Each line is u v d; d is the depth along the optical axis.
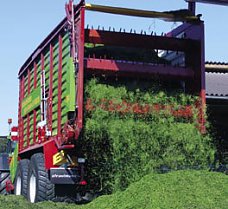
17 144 13.20
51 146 9.81
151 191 7.68
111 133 9.18
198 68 10.09
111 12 9.58
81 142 9.24
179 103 9.95
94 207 8.09
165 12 10.23
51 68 10.50
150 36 10.27
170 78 10.14
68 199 9.77
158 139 9.49
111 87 9.59
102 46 10.32
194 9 10.47
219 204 7.21
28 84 12.52
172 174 8.43
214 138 10.25
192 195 7.48
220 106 12.73
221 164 10.12
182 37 10.77
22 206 7.93
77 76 9.03
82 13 9.05
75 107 9.01
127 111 9.52
